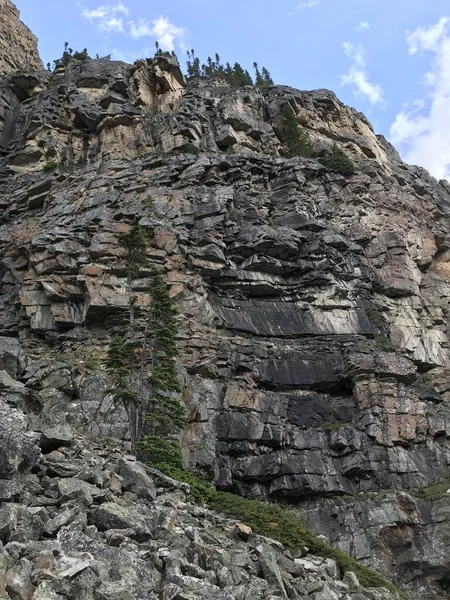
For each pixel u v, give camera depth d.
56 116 52.28
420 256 47.72
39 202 45.47
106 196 41.84
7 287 40.50
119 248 37.88
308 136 53.81
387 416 34.22
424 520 30.02
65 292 37.06
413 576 28.41
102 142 50.03
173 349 27.53
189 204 41.97
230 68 68.25
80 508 12.11
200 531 13.95
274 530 18.48
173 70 55.31
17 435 12.98
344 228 45.53
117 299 35.88
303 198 45.47
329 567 16.05
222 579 11.84
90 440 22.00
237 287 39.41
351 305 41.16
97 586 9.59
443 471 33.75
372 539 28.92
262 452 32.47
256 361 36.06
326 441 33.31
